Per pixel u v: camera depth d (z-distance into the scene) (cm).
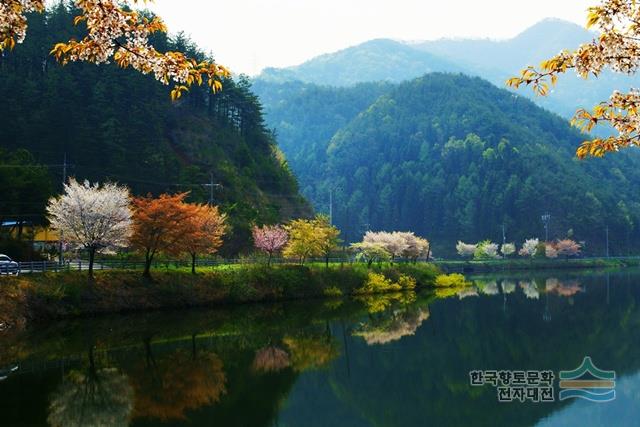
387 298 6600
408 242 8712
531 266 13225
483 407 2527
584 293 7325
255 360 3234
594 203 16912
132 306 4494
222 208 7862
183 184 7988
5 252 4962
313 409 2423
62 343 3416
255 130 11681
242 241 7312
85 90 8456
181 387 2619
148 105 8662
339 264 7275
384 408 2484
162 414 2227
